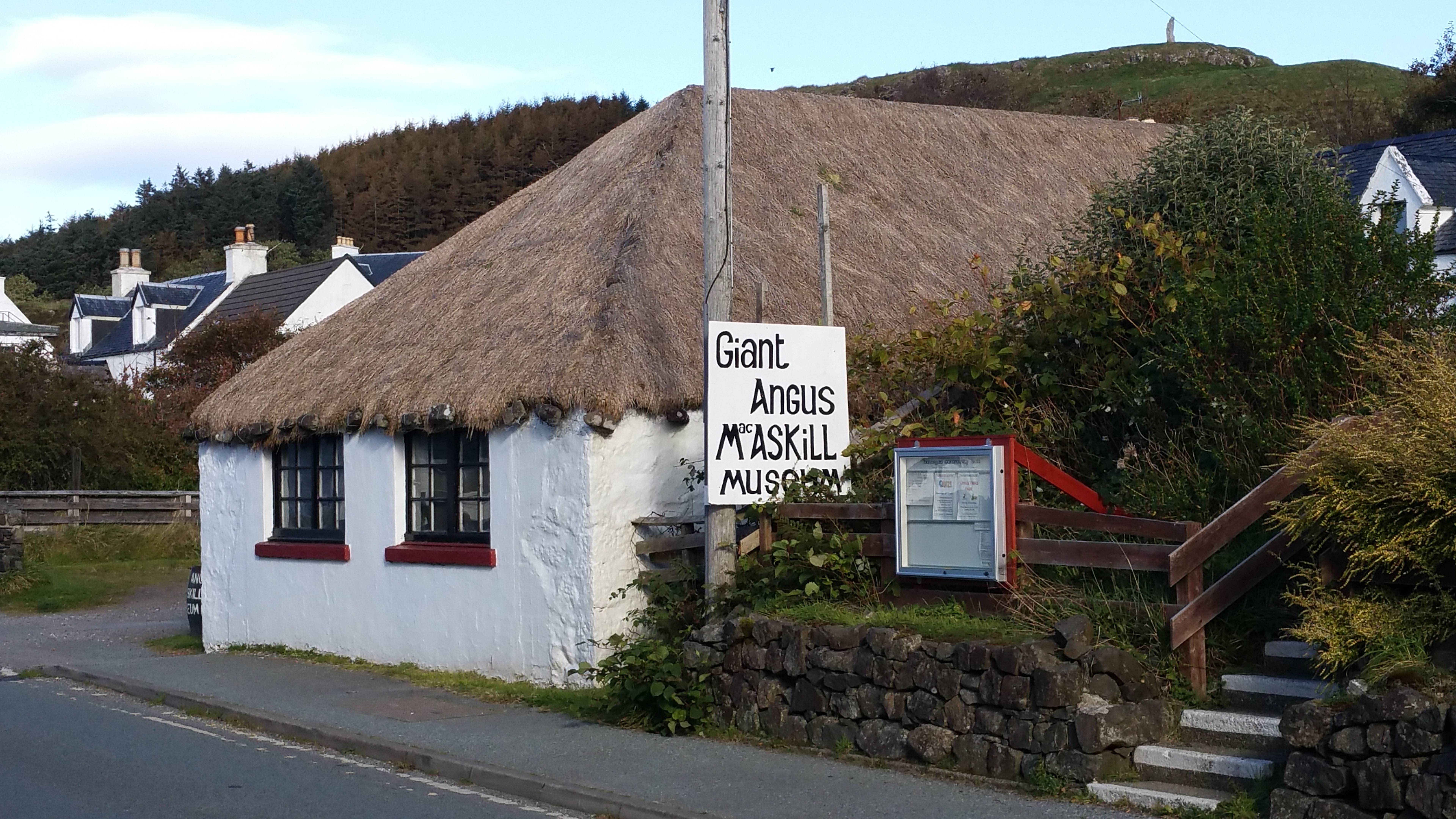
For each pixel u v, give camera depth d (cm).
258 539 1494
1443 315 927
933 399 1134
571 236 1428
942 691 804
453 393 1230
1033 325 1136
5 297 5756
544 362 1179
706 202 1010
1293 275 939
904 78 8106
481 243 1574
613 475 1141
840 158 1703
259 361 1589
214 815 777
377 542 1338
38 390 2922
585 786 802
